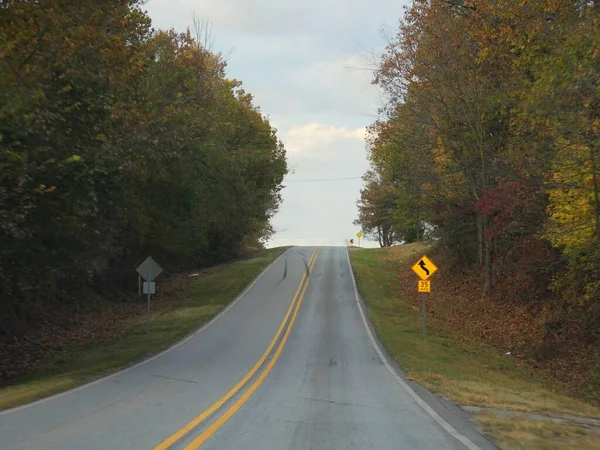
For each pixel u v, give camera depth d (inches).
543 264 945.5
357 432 316.5
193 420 339.9
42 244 671.1
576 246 713.6
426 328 992.9
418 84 1162.0
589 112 597.3
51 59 580.1
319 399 429.1
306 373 575.5
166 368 608.1
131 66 714.2
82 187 644.1
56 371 660.7
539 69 710.5
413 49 1182.9
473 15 1009.5
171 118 1019.9
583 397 625.9
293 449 275.1
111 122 696.4
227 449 272.8
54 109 610.2
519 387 602.9
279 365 629.9
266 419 347.6
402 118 1225.4
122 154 716.0
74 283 1208.8
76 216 665.6
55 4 505.4
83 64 635.5
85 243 764.0
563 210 715.4
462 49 1053.2
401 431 320.8
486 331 1002.1
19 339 891.4
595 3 633.6
